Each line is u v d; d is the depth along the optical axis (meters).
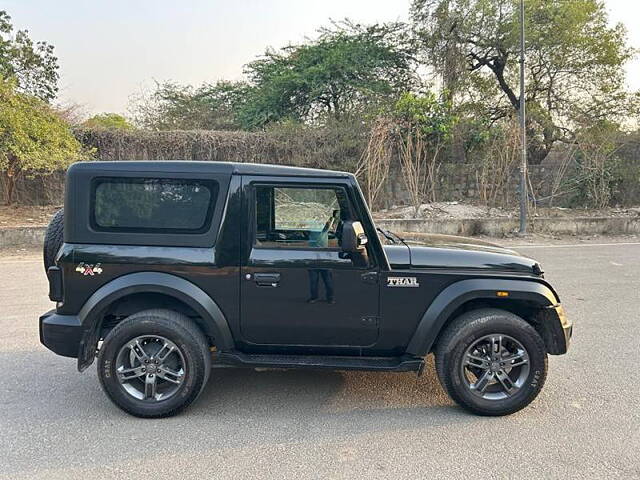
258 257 3.55
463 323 3.60
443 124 16.03
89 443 3.21
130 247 3.54
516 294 3.58
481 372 3.64
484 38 18.47
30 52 18.52
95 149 14.21
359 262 3.56
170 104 22.77
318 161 16.67
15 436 3.29
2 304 6.35
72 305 3.56
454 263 3.68
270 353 3.75
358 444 3.22
